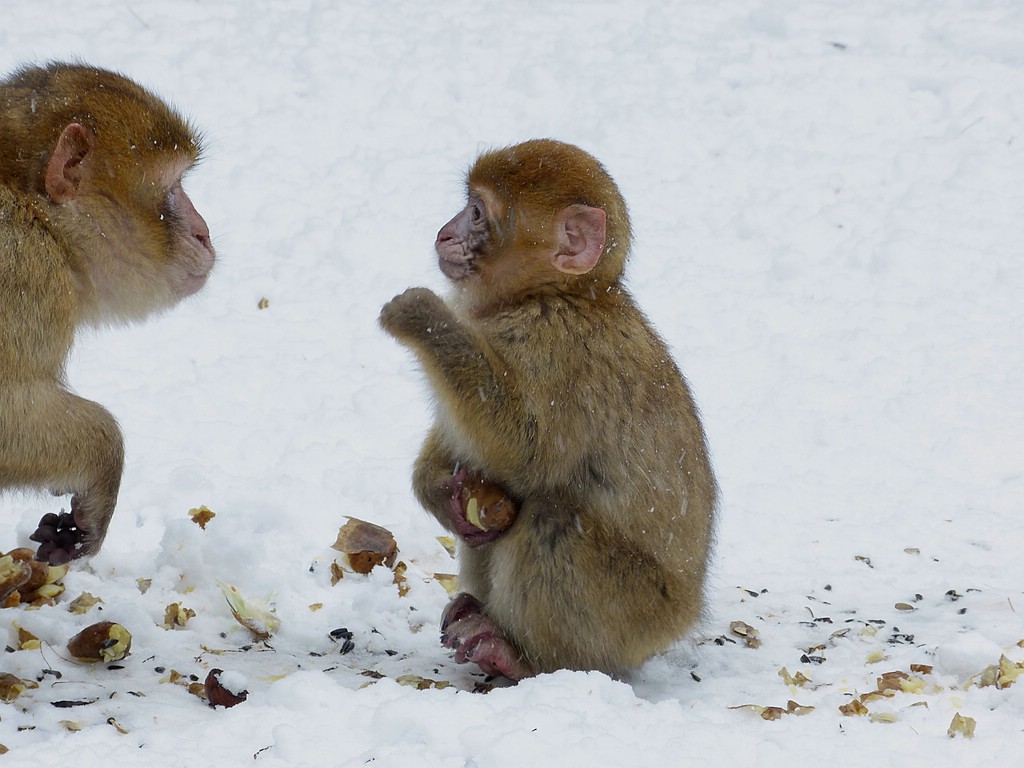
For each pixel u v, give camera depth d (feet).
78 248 26.68
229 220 56.03
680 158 64.90
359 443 40.22
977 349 48.37
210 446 38.86
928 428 42.88
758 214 59.00
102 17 73.61
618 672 28.27
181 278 28.58
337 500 36.11
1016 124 67.92
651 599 27.99
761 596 32.83
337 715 23.39
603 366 27.94
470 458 28.66
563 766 21.45
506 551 28.17
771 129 67.46
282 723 23.02
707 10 82.17
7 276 25.04
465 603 28.94
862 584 33.53
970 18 79.41
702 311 51.06
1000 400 44.68
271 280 51.01
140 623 28.45
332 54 71.26
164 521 33.81
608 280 29.09
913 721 25.08
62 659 26.81
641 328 29.19
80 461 25.91
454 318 27.32
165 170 27.66
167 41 71.31
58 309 25.77
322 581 32.12
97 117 26.66
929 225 58.13
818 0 83.30
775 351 48.11
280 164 60.70
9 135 26.03
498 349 27.91
